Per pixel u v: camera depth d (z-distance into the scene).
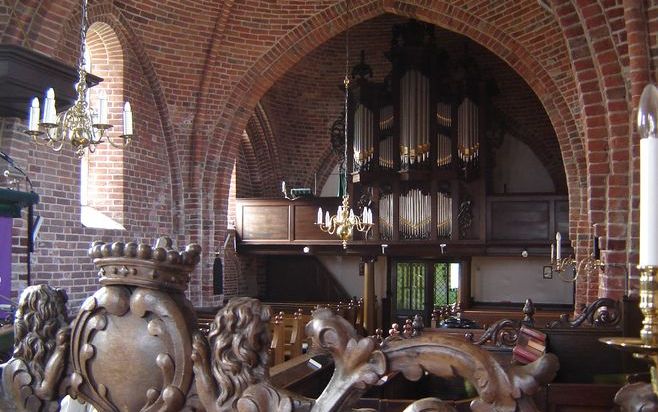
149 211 14.27
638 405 1.29
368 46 19.91
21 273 10.24
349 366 1.27
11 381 1.55
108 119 13.39
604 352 7.77
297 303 18.72
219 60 14.70
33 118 7.36
